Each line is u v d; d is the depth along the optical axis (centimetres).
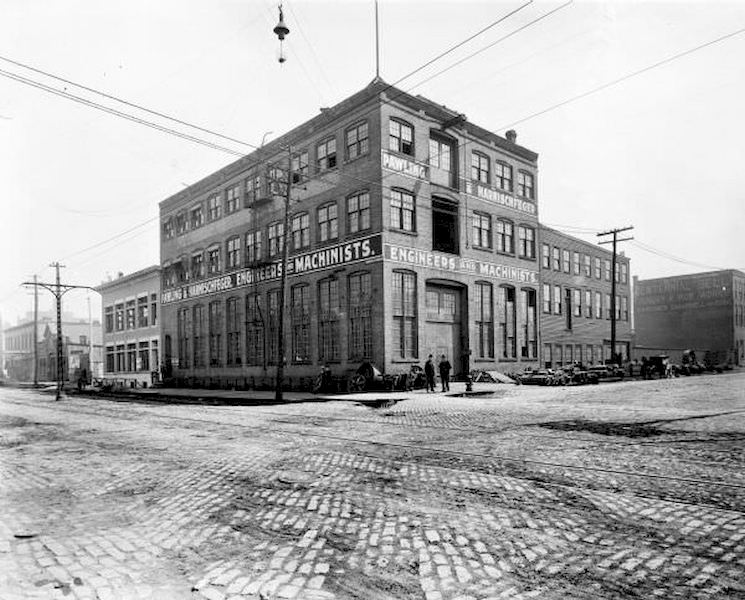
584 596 405
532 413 1595
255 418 1725
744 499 649
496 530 558
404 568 464
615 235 3888
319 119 3123
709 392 2180
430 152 3064
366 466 895
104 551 521
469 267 3203
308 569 466
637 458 897
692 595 404
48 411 2397
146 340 4906
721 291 5766
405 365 2777
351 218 2931
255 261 3347
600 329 4556
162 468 944
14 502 724
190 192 4422
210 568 474
